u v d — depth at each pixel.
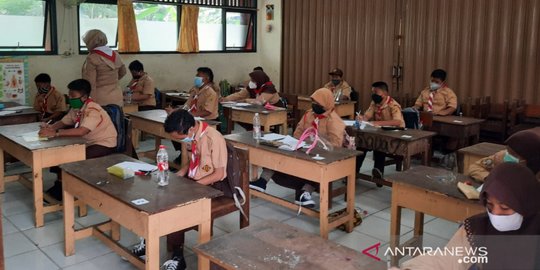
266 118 5.91
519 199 1.44
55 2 6.69
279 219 3.98
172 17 8.01
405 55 7.52
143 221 2.42
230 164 3.10
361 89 8.11
